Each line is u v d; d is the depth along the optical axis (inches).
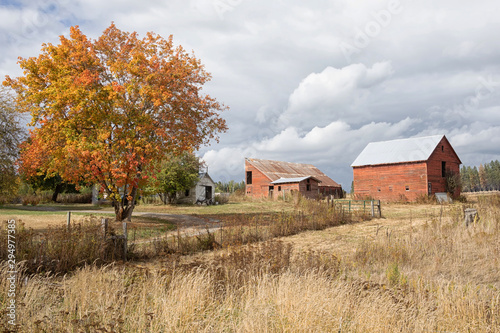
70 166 957.8
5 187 1149.7
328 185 2511.1
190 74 1072.8
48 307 237.6
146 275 309.1
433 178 1897.1
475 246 514.9
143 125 934.4
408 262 455.5
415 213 1257.4
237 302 277.9
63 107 897.5
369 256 485.4
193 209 1553.9
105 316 228.7
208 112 1112.8
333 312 244.4
